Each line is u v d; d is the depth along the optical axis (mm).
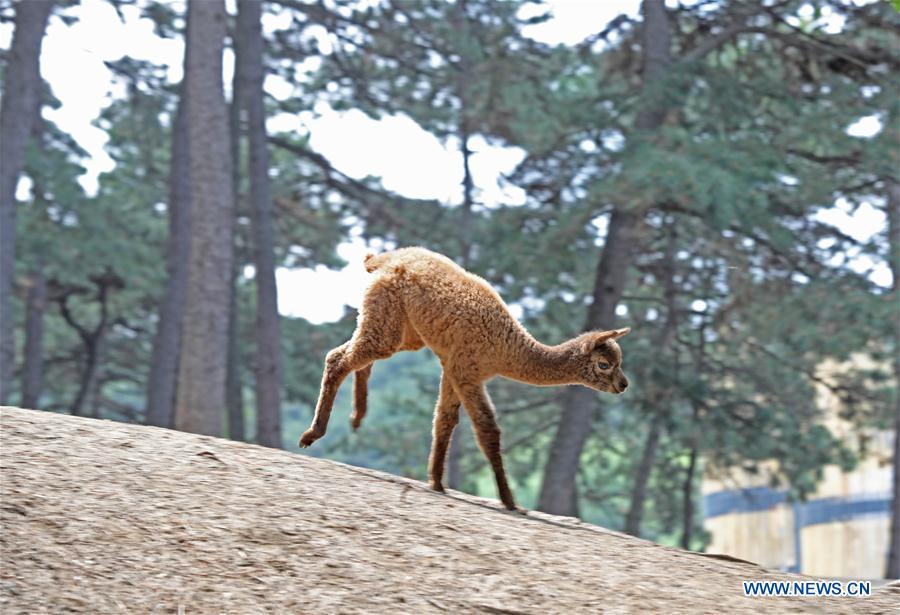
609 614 5160
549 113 20750
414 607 5004
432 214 26359
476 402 7160
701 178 17281
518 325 7273
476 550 5812
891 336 20031
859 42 20922
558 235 19312
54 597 4656
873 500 26156
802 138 19953
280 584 5059
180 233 25781
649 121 19875
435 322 7117
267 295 21688
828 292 19625
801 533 28359
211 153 17703
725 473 26484
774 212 19672
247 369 31047
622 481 33250
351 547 5574
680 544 29969
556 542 6266
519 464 27766
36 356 28375
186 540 5340
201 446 6965
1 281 21734
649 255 23156
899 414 21000
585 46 22188
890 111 19312
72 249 27094
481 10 25016
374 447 27219
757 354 23938
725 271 22047
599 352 7164
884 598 6062
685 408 24625
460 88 24750
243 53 23203
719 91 19891
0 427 6590
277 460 6969
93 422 7254
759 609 5465
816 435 23484
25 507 5371
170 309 25469
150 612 4672
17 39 22656
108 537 5234
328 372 7227
